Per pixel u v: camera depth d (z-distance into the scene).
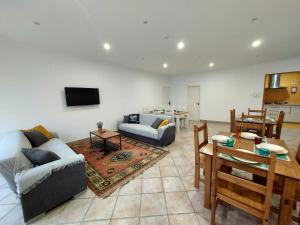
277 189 1.34
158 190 1.97
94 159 2.93
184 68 6.07
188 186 2.05
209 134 4.74
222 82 6.42
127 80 5.57
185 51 3.77
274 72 5.09
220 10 1.99
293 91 6.64
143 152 3.25
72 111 3.94
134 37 2.84
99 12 2.00
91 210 1.66
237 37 2.91
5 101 2.87
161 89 7.57
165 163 2.73
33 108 3.24
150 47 3.43
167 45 3.31
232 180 1.18
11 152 1.65
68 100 3.75
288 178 1.09
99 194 1.91
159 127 3.76
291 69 4.76
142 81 6.34
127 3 1.81
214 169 1.26
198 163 1.94
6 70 2.86
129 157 2.99
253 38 2.97
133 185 2.08
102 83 4.66
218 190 1.32
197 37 2.88
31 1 1.74
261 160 1.00
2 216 1.60
